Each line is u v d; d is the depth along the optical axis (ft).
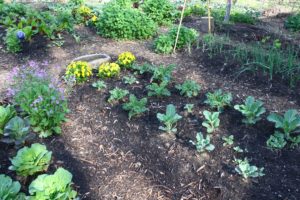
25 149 9.62
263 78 15.81
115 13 21.42
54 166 10.22
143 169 10.41
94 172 10.19
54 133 11.78
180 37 19.40
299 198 9.34
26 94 11.26
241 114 12.98
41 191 8.27
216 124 11.83
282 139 11.30
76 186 9.58
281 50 19.52
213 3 39.68
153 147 11.32
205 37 20.24
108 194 9.43
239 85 15.33
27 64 17.30
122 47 20.13
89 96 14.30
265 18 31.17
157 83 15.48
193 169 10.39
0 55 18.26
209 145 10.99
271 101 14.01
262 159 10.77
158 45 19.03
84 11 24.62
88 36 21.86
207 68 17.01
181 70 16.81
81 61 16.42
